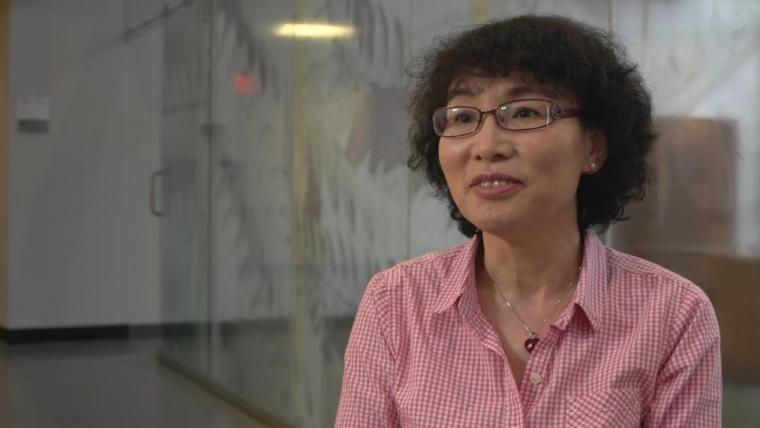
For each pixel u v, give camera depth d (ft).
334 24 14.02
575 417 4.39
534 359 4.51
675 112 8.26
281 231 16.16
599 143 4.76
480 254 4.98
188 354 21.59
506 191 4.47
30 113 27.02
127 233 28.19
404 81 11.85
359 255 13.32
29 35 26.96
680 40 8.19
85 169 27.71
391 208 12.32
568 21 4.70
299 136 15.39
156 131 28.25
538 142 4.43
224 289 19.11
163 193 23.24
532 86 4.50
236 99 18.22
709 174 7.91
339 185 13.94
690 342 4.48
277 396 16.52
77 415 17.90
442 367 4.61
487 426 4.45
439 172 5.28
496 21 4.77
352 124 13.44
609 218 5.07
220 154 19.19
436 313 4.68
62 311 27.66
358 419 4.81
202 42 20.18
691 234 8.09
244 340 18.04
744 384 7.68
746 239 7.50
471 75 4.58
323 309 14.57
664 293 4.56
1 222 27.76
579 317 4.52
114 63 27.86
